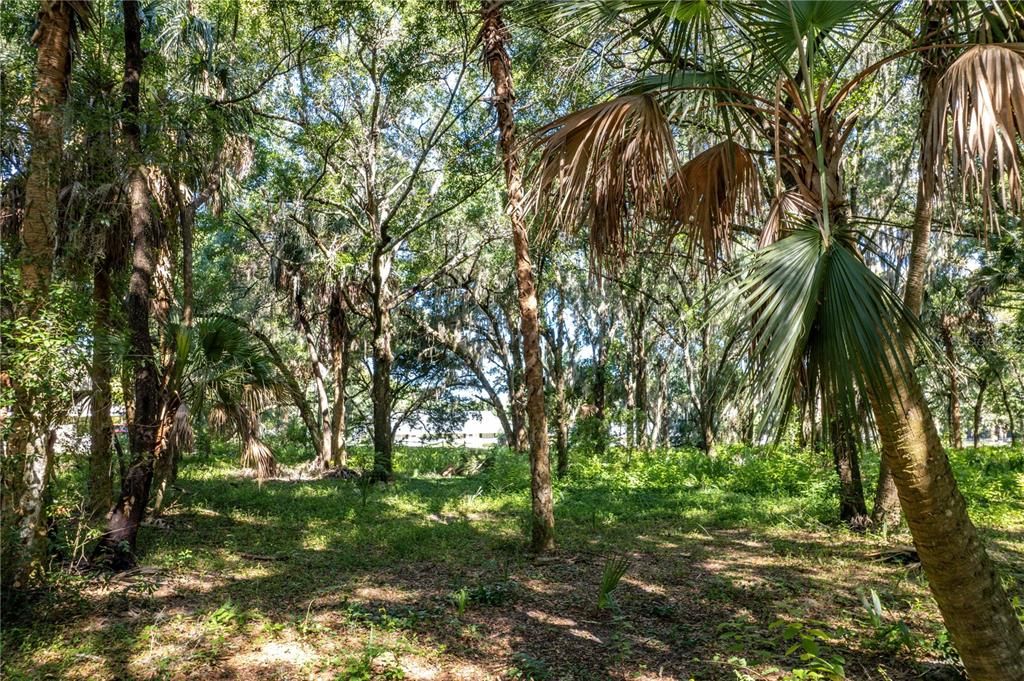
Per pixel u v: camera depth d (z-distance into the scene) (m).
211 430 11.31
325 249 17.52
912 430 2.62
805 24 3.06
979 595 2.69
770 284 2.60
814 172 2.92
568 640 5.06
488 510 11.74
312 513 11.15
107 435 7.87
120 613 5.54
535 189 3.22
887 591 6.17
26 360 4.89
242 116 11.95
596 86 6.00
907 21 4.96
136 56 7.27
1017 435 28.09
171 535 8.74
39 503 5.39
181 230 11.23
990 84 2.26
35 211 5.59
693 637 5.05
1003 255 13.97
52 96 5.76
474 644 4.99
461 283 21.39
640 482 15.41
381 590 6.45
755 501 12.04
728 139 3.13
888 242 13.78
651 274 15.59
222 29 13.05
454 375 28.52
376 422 16.89
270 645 4.90
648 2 3.12
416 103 15.96
